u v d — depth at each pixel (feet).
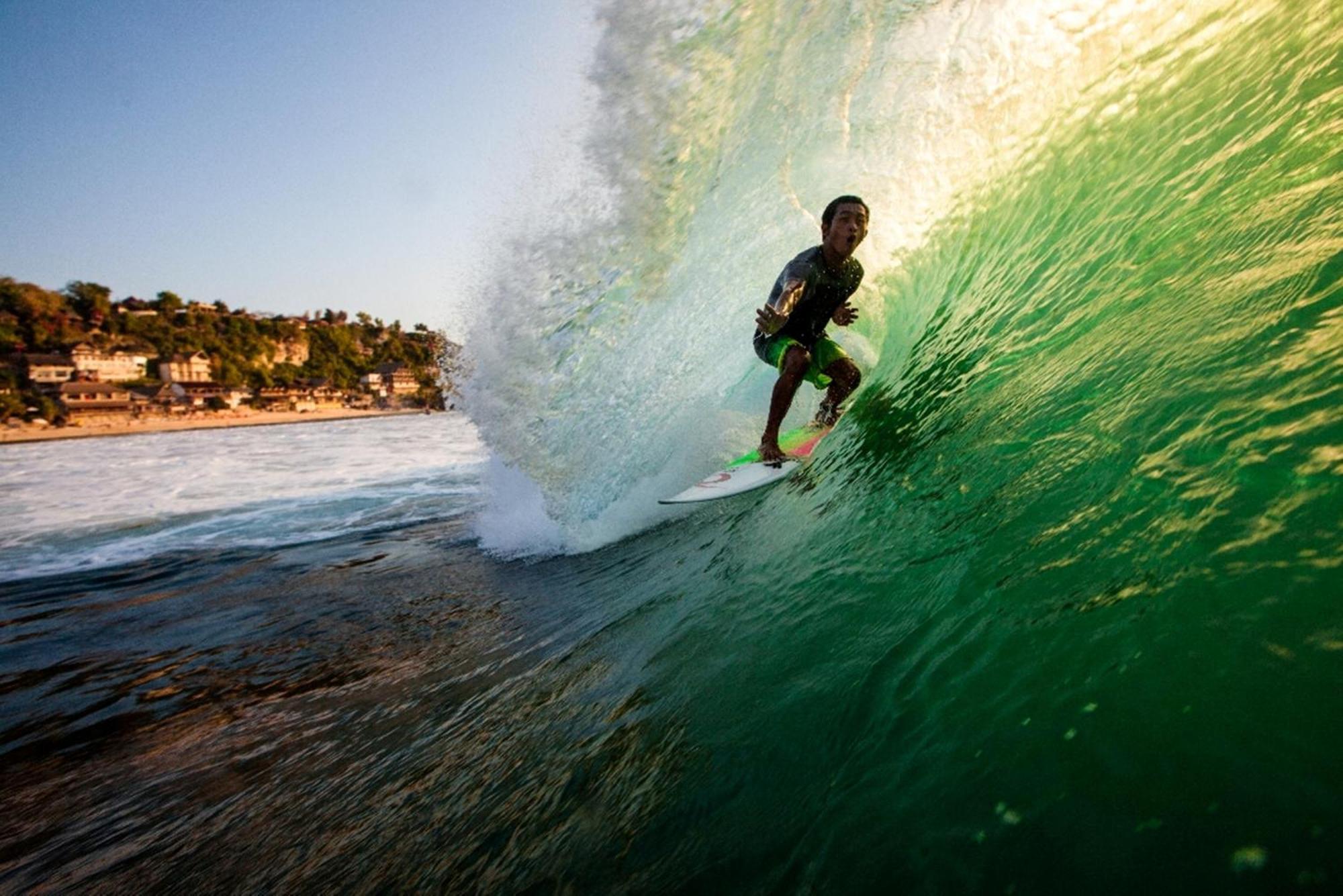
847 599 5.89
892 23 13.39
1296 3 7.96
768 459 13.41
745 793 4.35
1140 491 4.08
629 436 16.40
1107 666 3.19
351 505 32.24
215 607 17.72
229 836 7.22
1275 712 2.53
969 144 13.89
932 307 12.59
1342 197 4.89
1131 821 2.55
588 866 4.46
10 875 7.60
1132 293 6.55
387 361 451.94
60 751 10.81
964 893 2.72
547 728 7.02
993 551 4.76
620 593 11.17
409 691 10.30
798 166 15.62
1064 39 11.86
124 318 361.71
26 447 133.08
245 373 359.46
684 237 14.94
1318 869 2.06
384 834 6.14
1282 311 4.32
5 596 20.95
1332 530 2.91
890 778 3.57
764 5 12.29
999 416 6.75
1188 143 8.07
